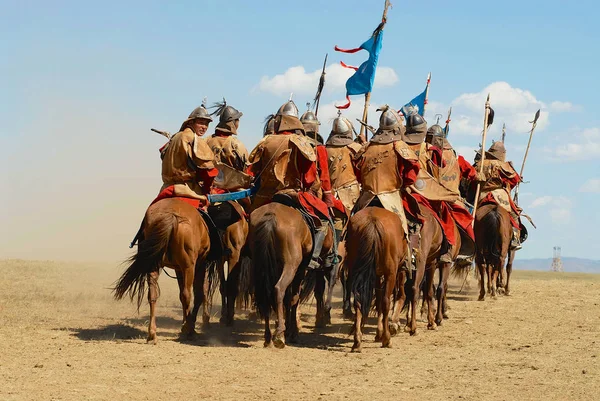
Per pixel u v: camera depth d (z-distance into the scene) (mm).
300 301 14633
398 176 12523
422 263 13375
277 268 11922
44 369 10133
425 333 14391
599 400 9266
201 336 13359
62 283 21391
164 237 11633
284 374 10414
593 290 22609
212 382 9805
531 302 19625
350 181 15867
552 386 9961
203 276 13125
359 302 11781
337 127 16031
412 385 9914
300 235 12141
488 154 20281
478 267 19859
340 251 15172
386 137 12672
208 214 12961
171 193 12617
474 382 10148
